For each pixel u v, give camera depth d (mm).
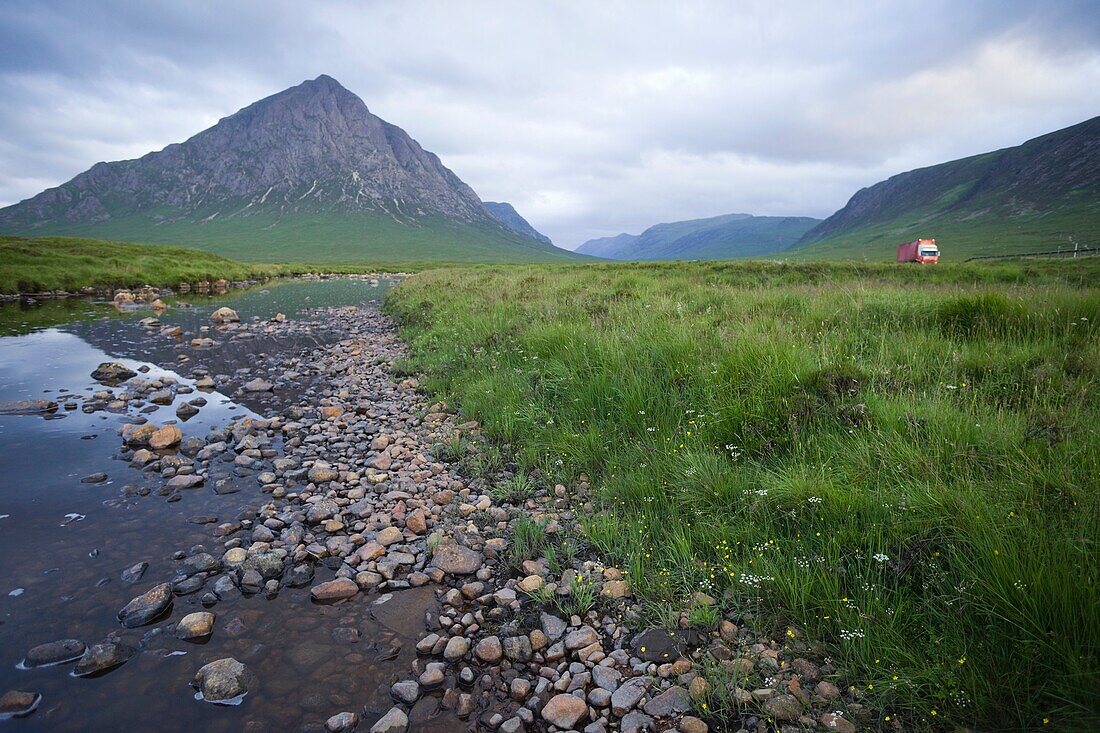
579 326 10750
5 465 7285
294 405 10672
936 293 12281
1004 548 3426
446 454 7742
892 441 5023
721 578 4297
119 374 12805
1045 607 3047
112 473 7109
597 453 6688
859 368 6676
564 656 3803
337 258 175625
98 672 3604
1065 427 4730
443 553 5094
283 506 6270
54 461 7480
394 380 12273
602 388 7875
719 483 5129
